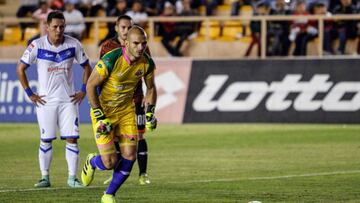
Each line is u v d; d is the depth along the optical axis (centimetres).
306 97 4103
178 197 2091
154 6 4859
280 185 2306
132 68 1908
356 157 2970
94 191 2205
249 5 4775
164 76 4275
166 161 2902
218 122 4181
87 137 3725
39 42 2345
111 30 4544
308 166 2741
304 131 3825
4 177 2527
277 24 4538
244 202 2011
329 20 4459
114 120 1958
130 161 1922
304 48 4531
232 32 4772
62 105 2344
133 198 2077
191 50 4728
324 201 2025
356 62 4066
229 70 4206
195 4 4891
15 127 4153
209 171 2634
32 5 5141
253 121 4147
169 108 4250
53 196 2111
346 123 4053
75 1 4962
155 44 4725
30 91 2350
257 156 3023
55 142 3559
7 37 5088
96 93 1898
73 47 2362
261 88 4153
